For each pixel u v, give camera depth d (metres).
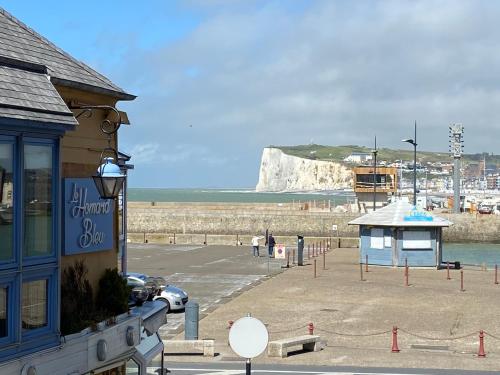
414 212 48.31
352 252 60.72
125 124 13.81
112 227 13.45
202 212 94.25
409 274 44.06
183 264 49.22
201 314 29.75
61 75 11.70
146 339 14.52
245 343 11.78
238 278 41.66
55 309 10.44
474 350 23.50
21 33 11.96
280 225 92.50
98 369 11.55
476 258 69.19
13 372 9.33
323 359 22.38
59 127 10.08
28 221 9.94
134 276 21.75
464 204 127.25
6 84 9.67
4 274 9.44
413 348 23.84
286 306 31.55
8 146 9.55
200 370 20.81
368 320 28.36
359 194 98.94
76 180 12.14
